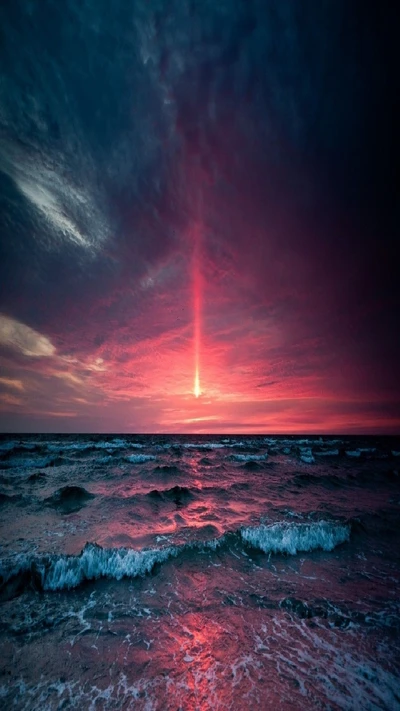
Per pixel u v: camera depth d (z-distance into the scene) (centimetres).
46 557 538
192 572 553
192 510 916
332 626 407
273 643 377
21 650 360
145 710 288
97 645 372
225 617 428
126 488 1210
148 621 418
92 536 682
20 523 771
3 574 500
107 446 2984
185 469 1697
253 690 309
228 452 2736
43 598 467
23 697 299
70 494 1017
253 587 507
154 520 814
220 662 347
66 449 2577
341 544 677
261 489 1234
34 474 1422
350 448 3553
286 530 691
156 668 338
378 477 1625
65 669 335
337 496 1150
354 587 509
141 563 556
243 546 650
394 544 694
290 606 452
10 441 3406
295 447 3462
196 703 295
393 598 476
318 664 343
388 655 356
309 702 294
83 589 493
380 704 292
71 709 287
